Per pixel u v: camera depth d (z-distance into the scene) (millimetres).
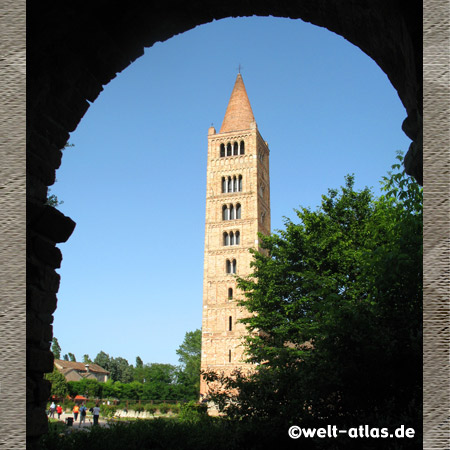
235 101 82625
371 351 9367
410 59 6770
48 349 7695
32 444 7051
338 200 30953
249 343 32000
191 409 19422
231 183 77125
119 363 159750
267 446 11461
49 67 7863
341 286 25656
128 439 13141
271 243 32938
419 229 10164
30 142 7711
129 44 8945
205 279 73438
